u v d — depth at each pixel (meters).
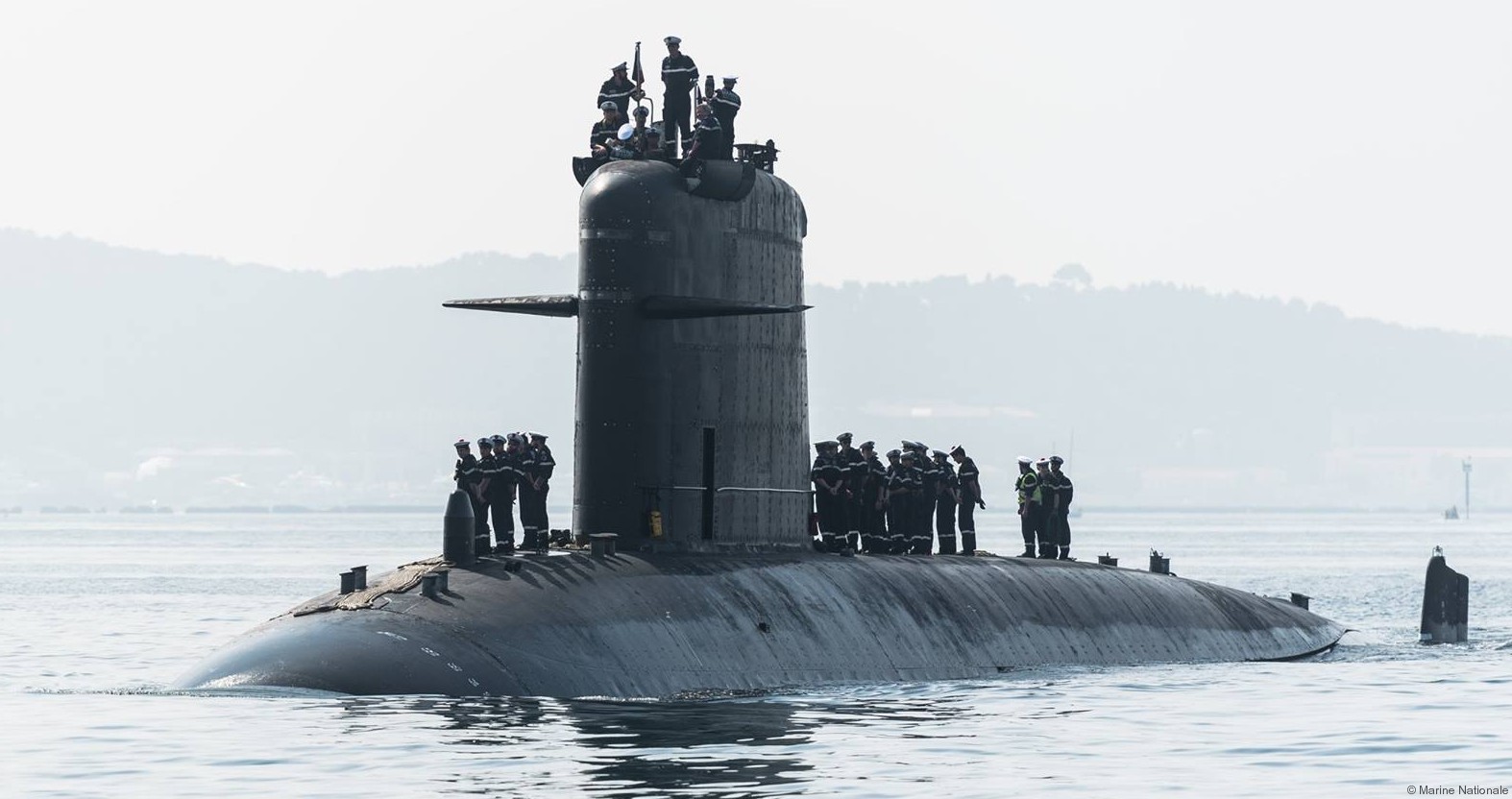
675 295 110.88
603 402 110.44
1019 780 84.69
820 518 130.00
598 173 112.00
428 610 98.75
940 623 120.81
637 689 99.06
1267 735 100.31
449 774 81.31
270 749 86.00
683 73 118.69
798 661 108.25
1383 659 148.75
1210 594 151.25
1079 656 129.75
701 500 112.38
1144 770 88.31
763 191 115.88
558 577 103.06
